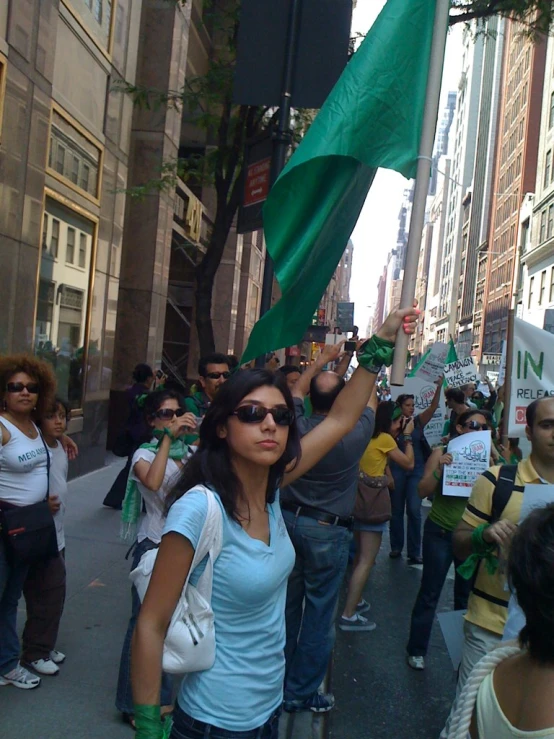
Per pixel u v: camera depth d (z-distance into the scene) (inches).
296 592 177.6
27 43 317.4
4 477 163.0
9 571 166.7
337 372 209.0
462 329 3521.2
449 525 210.4
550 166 1873.8
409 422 320.5
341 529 172.1
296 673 174.6
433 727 182.2
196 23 653.9
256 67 198.7
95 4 403.9
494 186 2974.9
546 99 1946.4
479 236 3260.3
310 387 182.4
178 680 177.3
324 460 167.3
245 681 85.4
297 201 132.7
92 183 422.6
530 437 142.0
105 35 424.2
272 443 87.0
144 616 81.0
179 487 89.7
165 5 552.4
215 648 84.3
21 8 309.7
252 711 85.9
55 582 180.9
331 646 175.0
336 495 171.2
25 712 161.9
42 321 361.4
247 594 84.6
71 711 164.1
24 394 165.8
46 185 350.6
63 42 362.6
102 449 471.8
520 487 137.7
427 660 225.9
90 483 417.7
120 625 217.8
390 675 212.8
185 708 86.4
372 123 131.0
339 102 130.4
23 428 167.8
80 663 189.9
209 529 82.7
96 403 452.4
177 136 585.6
